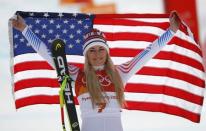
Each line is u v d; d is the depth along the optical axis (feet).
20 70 68.03
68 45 69.26
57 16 68.64
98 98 58.49
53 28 68.69
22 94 68.44
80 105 59.36
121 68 61.05
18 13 67.21
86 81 59.11
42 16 68.18
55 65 60.44
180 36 67.62
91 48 59.77
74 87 60.13
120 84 59.62
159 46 62.75
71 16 69.05
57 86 68.44
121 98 59.41
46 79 68.44
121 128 59.11
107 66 59.82
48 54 61.31
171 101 69.31
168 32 63.46
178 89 68.95
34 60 68.03
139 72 69.05
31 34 61.77
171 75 68.95
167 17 68.90
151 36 69.56
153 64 68.95
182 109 69.05
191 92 68.54
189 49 67.87
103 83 59.26
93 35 60.13
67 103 59.47
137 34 69.77
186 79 68.59
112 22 69.62
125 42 69.82
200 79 68.03
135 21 69.56
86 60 60.03
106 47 59.88
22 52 67.62
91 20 69.41
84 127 58.95
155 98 69.41
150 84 69.26
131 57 69.97
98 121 58.65
